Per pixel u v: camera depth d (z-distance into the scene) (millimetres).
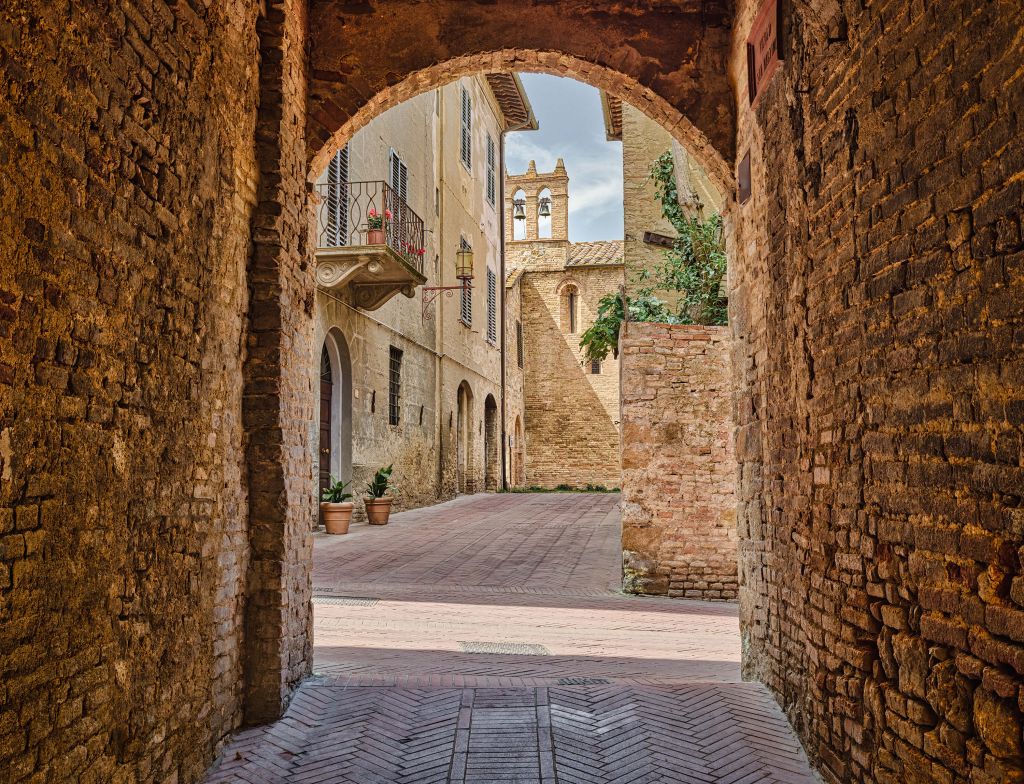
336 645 7207
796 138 4719
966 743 2912
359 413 16734
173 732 3928
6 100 2678
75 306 3104
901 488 3424
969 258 2896
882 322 3586
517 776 4309
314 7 6273
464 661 6672
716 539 10453
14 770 2697
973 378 2873
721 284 13508
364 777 4281
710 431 10562
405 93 6488
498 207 30578
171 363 3971
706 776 4320
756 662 5805
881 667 3635
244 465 4996
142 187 3668
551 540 15039
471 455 25969
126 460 3508
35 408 2846
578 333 36938
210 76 4441
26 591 2773
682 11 6426
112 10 3393
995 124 2721
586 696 5430
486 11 6352
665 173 13820
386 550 13594
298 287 5641
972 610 2881
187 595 4121
